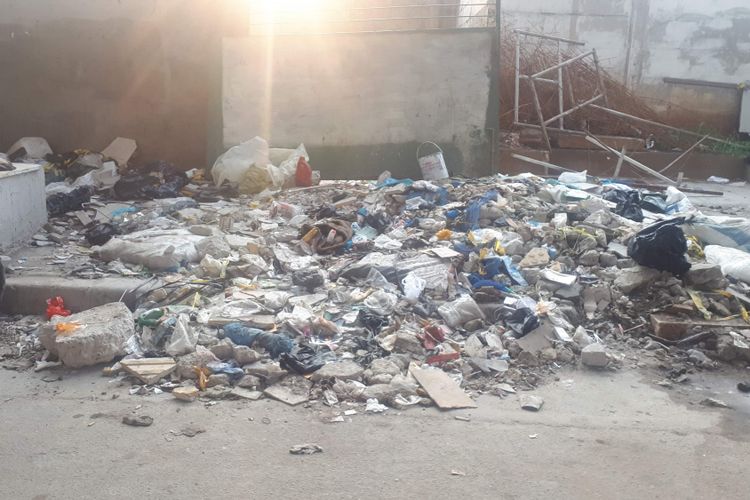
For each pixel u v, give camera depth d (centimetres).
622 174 1366
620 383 459
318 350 484
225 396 431
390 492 336
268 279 604
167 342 492
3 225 657
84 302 568
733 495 337
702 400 435
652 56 1534
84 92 1021
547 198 805
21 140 1011
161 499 329
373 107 964
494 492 337
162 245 631
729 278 607
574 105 1399
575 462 363
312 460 362
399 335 492
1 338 518
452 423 402
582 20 1520
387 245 660
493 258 608
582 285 577
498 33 937
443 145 968
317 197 845
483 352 486
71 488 337
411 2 1209
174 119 1023
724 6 1505
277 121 973
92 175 928
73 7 998
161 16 993
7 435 385
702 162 1400
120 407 418
